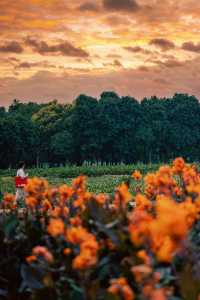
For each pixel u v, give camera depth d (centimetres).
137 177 643
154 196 632
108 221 466
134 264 376
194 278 337
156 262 337
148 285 291
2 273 524
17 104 13162
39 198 594
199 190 545
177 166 600
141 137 10238
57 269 430
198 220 466
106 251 442
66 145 9744
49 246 485
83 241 384
